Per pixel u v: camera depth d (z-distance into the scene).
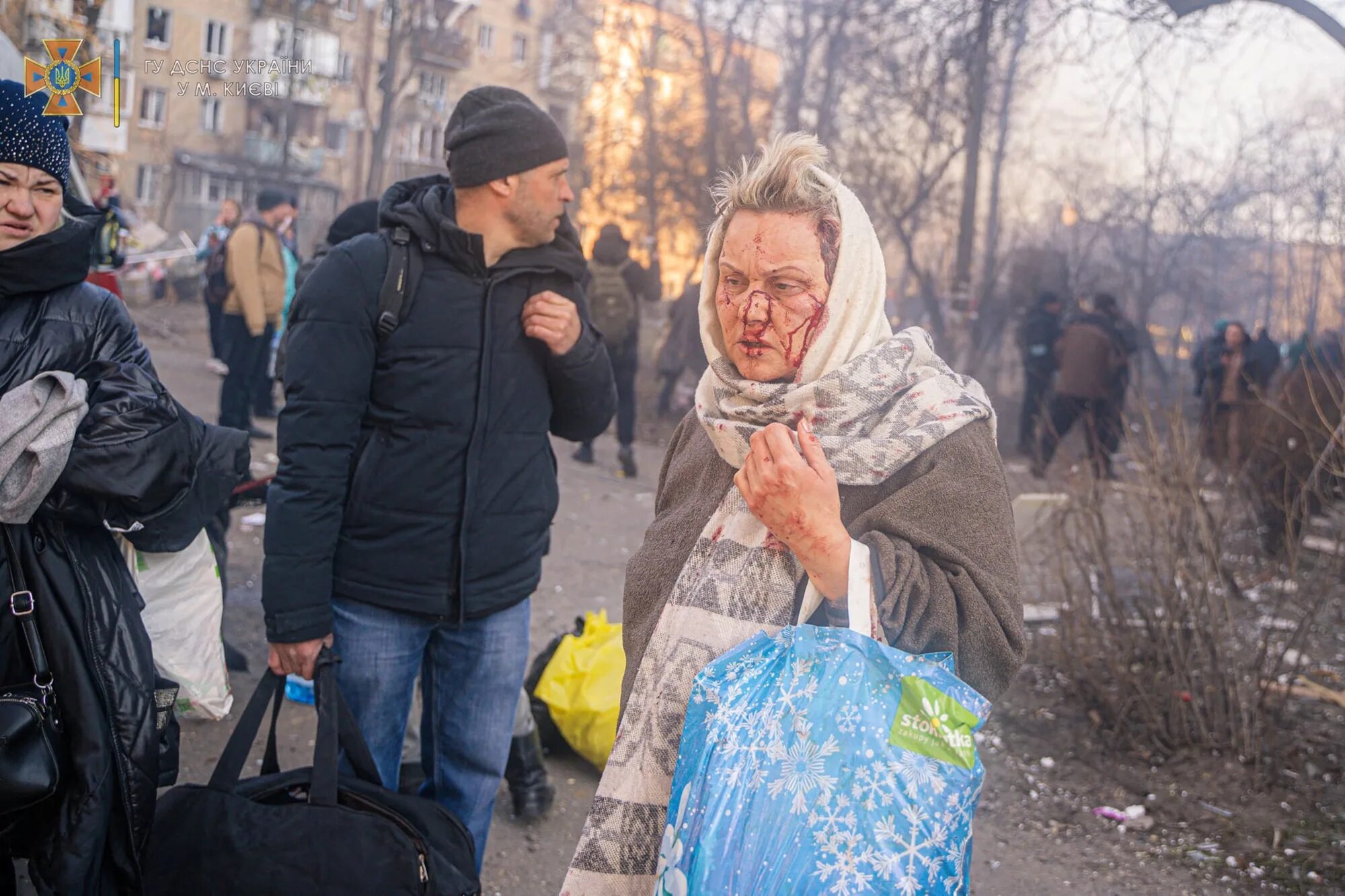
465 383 2.38
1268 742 4.08
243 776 3.48
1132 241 19.95
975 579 1.44
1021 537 5.10
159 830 2.07
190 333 19.08
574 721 3.79
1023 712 4.51
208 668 2.66
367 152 32.44
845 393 1.50
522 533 2.51
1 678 2.09
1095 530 4.83
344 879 2.00
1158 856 3.49
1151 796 3.87
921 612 1.41
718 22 15.05
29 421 2.05
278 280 8.95
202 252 13.58
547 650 4.02
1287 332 16.48
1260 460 5.03
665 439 11.66
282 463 2.31
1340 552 4.32
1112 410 10.70
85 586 2.12
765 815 1.28
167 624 2.59
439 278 2.38
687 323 12.61
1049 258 18.58
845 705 1.30
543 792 3.48
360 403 2.35
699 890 1.27
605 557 6.64
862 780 1.27
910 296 19.86
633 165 18.23
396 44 24.31
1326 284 12.90
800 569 1.50
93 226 2.34
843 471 1.47
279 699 2.32
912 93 12.70
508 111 2.41
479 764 2.56
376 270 2.35
